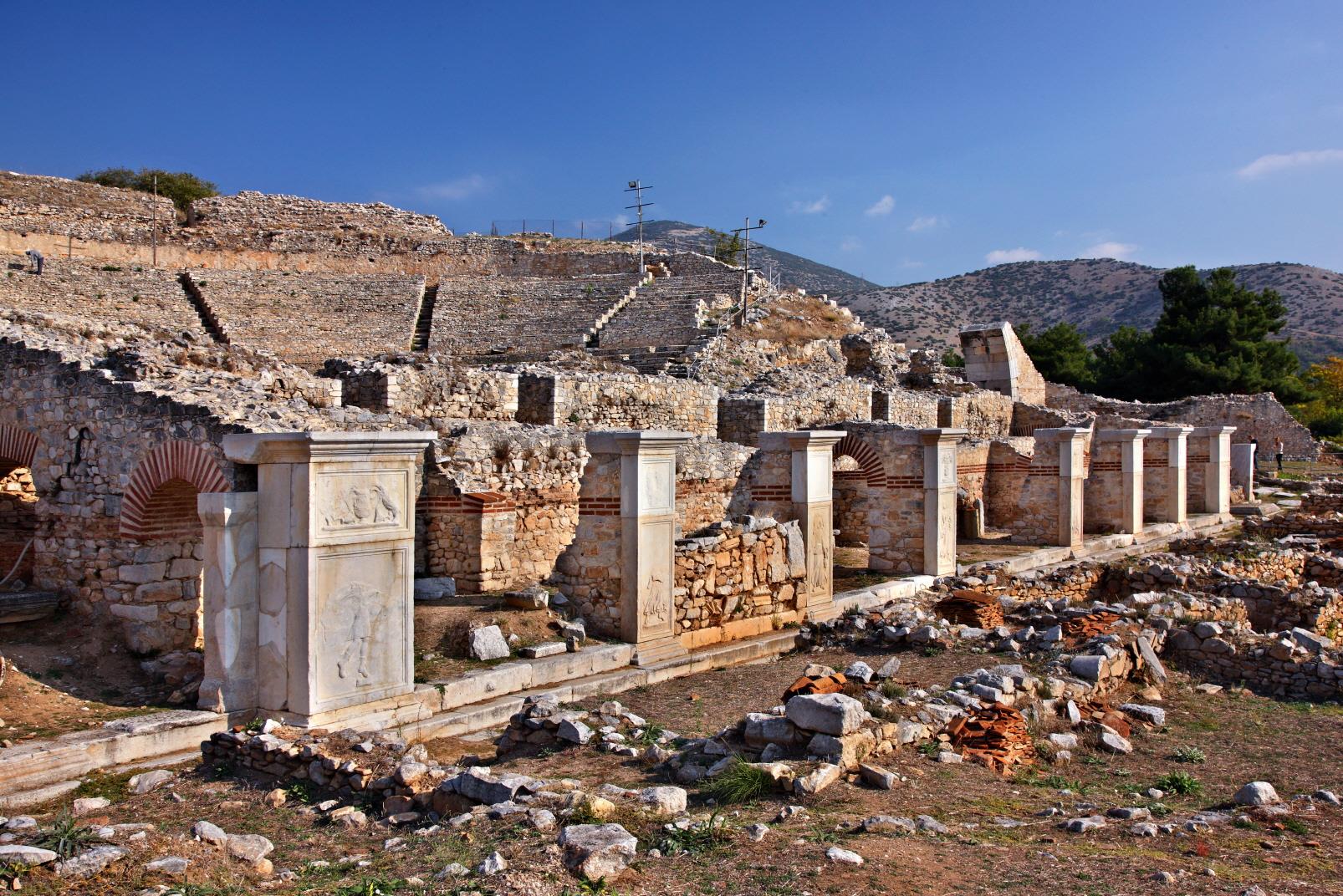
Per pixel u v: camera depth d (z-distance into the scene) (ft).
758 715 24.63
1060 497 72.90
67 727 26.99
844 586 53.01
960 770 23.52
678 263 162.61
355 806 22.41
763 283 147.54
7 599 34.30
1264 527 70.79
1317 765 26.11
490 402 65.92
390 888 16.42
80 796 23.71
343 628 28.17
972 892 15.81
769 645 41.75
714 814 19.49
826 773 21.61
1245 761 26.43
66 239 132.77
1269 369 161.79
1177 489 88.22
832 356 120.06
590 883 16.19
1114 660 33.06
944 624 40.68
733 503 61.57
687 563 40.22
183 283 126.72
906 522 57.52
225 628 27.99
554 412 67.21
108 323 53.42
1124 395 170.19
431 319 130.93
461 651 34.83
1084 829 19.39
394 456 29.53
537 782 21.30
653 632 38.09
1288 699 33.71
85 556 35.53
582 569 39.45
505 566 45.80
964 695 27.32
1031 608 43.68
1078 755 26.30
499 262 165.07
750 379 101.04
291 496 27.61
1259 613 46.88
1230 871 17.04
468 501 44.57
